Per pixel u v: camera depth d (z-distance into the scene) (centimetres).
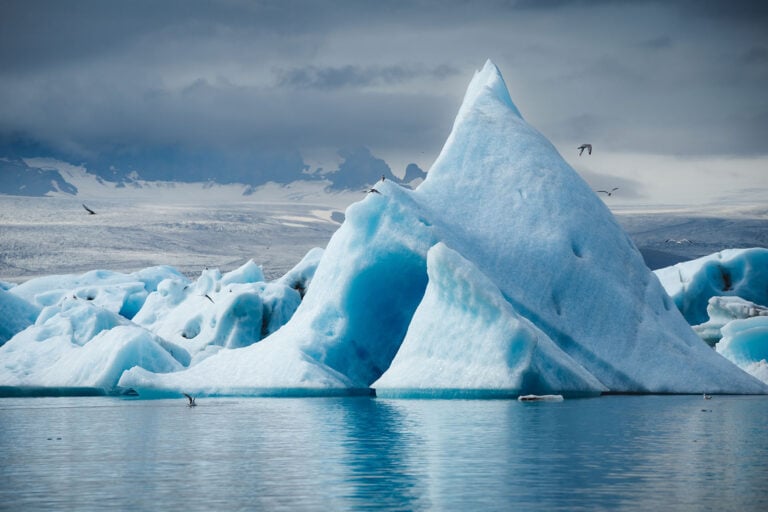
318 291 7519
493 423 4375
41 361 8375
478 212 7469
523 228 7275
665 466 2986
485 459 3156
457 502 2438
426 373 6153
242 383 6850
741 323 8644
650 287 7281
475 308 6147
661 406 5431
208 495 2583
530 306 6781
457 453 3312
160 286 10969
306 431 4156
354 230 7394
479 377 5950
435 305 6375
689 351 6862
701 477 2777
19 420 5109
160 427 4522
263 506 2425
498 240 7219
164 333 9775
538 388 6009
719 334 10569
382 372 7212
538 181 7562
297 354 6888
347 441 3725
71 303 9925
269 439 3862
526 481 2719
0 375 8112
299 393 6700
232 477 2867
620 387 6606
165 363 7869
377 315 7338
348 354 7156
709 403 5691
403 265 7219
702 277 12219
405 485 2678
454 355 6138
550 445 3528
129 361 7694
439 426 4256
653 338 6831
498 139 7925
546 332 6712
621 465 3011
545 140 8181
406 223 7225
